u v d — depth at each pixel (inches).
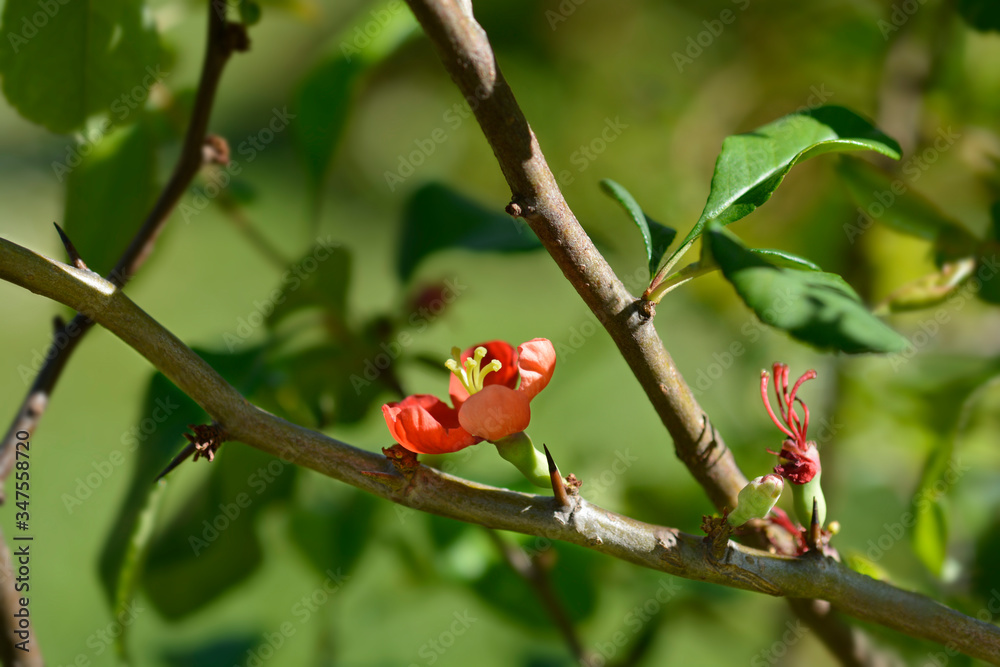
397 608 61.4
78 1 48.6
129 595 48.1
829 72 73.8
